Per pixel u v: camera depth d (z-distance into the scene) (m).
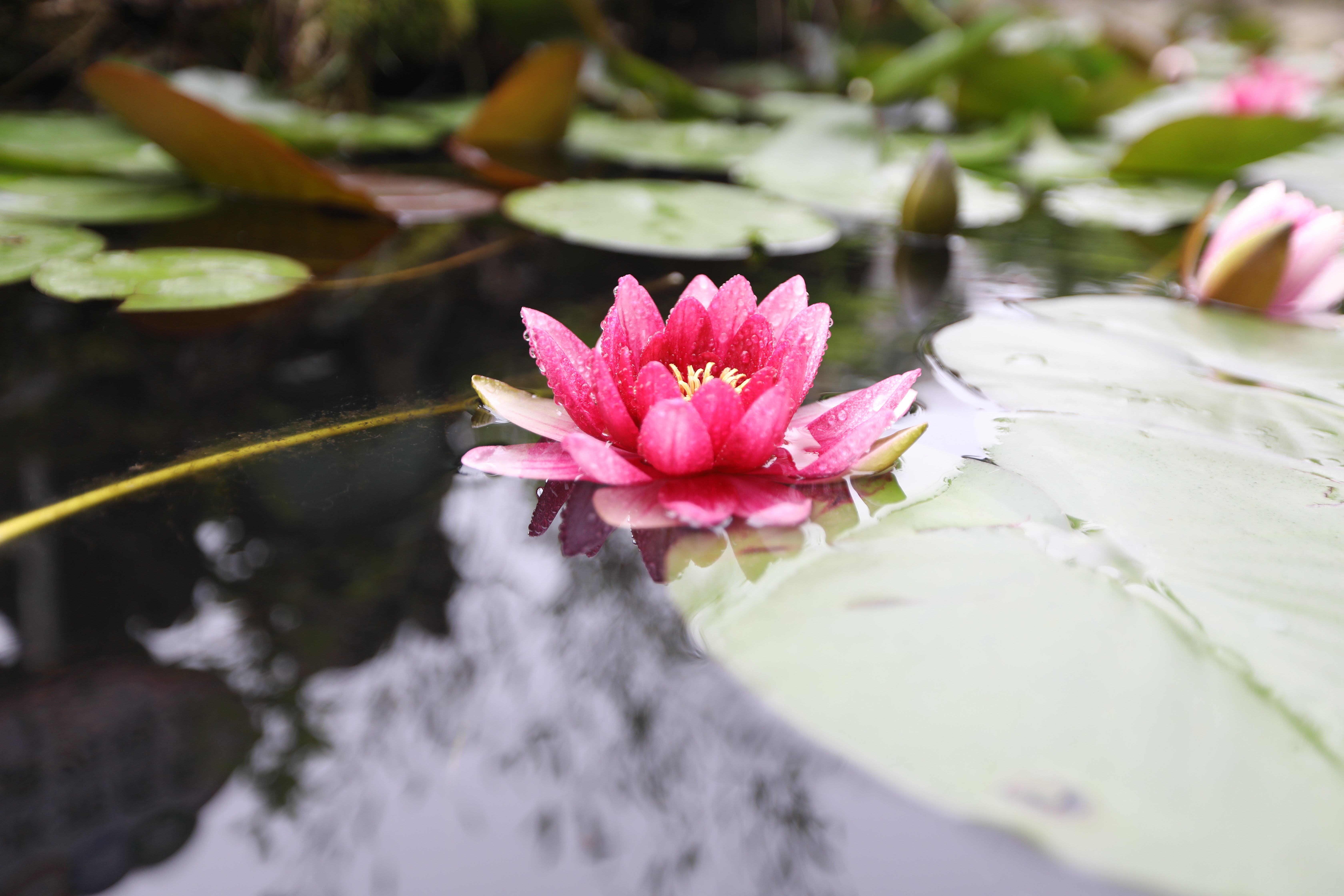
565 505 0.35
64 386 0.43
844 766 0.24
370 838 0.22
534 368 0.48
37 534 0.32
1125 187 1.04
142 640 0.27
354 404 0.43
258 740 0.24
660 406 0.30
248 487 0.36
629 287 0.35
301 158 0.69
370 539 0.33
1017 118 1.30
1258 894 0.18
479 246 0.72
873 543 0.30
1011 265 0.71
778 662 0.25
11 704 0.24
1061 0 3.21
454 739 0.25
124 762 0.23
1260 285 0.56
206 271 0.58
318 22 1.17
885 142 1.17
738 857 0.21
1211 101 1.33
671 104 1.47
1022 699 0.24
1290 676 0.25
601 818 0.22
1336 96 1.80
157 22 1.12
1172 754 0.22
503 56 1.50
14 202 0.70
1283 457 0.37
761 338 0.36
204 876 0.21
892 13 1.89
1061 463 0.36
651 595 0.29
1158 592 0.28
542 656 0.27
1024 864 0.21
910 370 0.48
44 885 0.20
